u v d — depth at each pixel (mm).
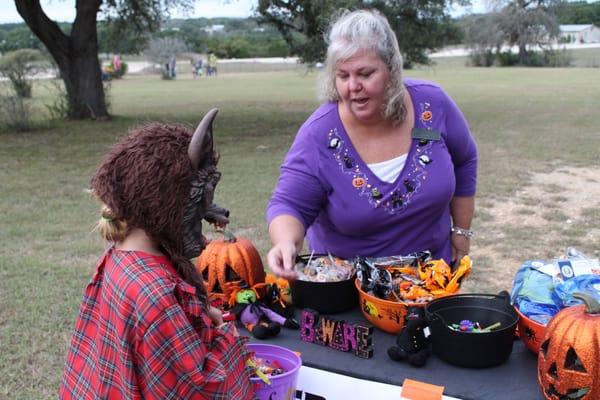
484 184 9148
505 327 2219
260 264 2719
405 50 17016
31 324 4703
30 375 4023
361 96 2398
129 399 1683
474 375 2186
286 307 2639
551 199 8352
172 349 1662
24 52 26062
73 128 16203
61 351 4316
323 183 2590
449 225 2852
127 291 1684
